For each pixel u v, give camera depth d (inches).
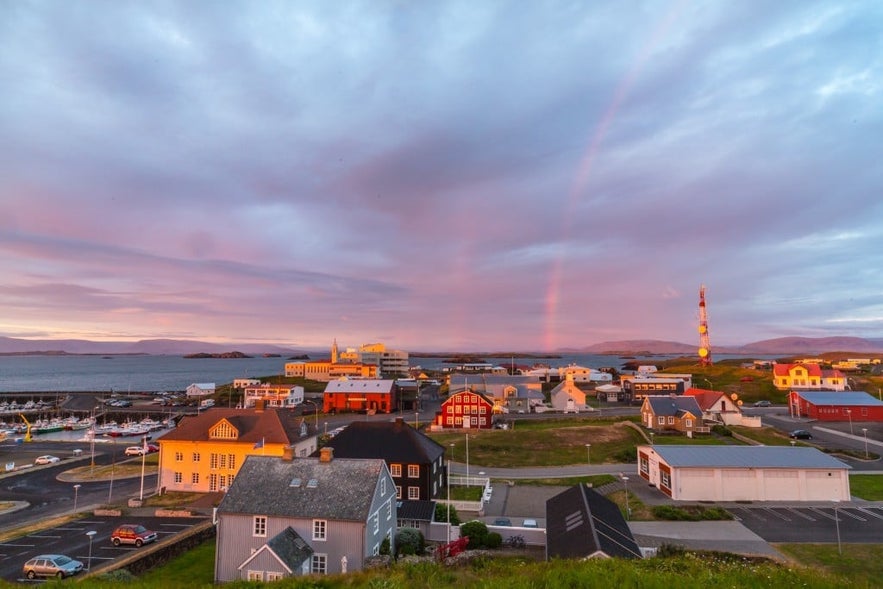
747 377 6948.8
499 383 5935.0
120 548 1814.7
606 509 1723.7
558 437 3786.9
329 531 1565.0
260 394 6323.8
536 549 1862.7
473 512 2327.8
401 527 1934.1
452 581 921.5
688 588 698.8
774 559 1766.7
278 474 1743.4
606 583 722.2
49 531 2009.1
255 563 1416.1
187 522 2123.5
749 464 2546.8
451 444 3654.0
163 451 2674.7
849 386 6008.9
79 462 3417.8
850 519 2219.5
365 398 5585.6
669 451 2706.7
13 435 4921.3
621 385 6934.1
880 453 3309.5
